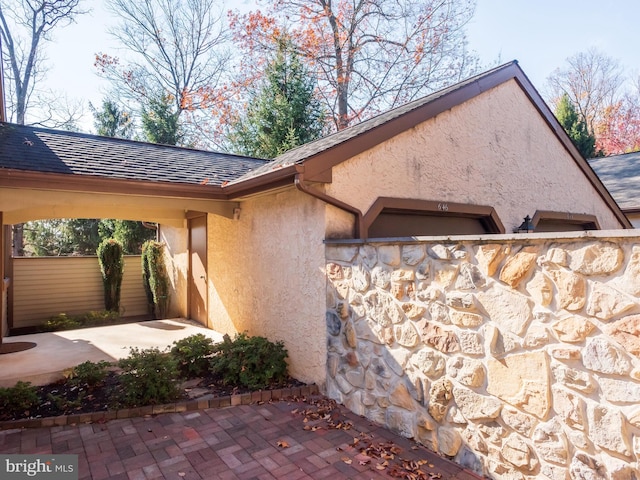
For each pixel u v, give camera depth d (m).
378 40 18.27
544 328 2.86
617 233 2.45
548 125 7.99
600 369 2.56
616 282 2.49
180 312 10.16
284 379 5.48
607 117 23.70
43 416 4.35
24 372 5.46
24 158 5.67
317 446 3.81
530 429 2.95
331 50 18.25
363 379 4.41
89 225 19.06
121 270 11.20
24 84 17.81
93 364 5.29
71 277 10.83
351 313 4.58
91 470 3.40
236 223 7.21
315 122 16.23
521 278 2.99
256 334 6.50
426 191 5.91
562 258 2.76
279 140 15.63
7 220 7.03
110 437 3.99
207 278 8.52
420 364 3.78
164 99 19.41
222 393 5.04
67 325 9.84
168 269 10.98
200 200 6.76
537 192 7.71
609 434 2.52
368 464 3.49
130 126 20.50
